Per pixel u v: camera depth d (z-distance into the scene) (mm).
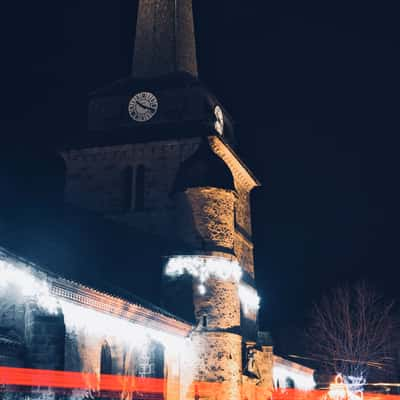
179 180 34812
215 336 31109
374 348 51625
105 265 27641
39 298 18562
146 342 26516
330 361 52469
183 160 36219
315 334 55031
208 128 36188
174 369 28828
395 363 52875
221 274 32469
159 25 40812
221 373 30641
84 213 32594
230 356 31266
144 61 40250
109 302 21922
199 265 32188
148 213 35906
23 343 18312
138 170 36969
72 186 37469
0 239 19172
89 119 38781
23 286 18500
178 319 28453
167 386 27844
